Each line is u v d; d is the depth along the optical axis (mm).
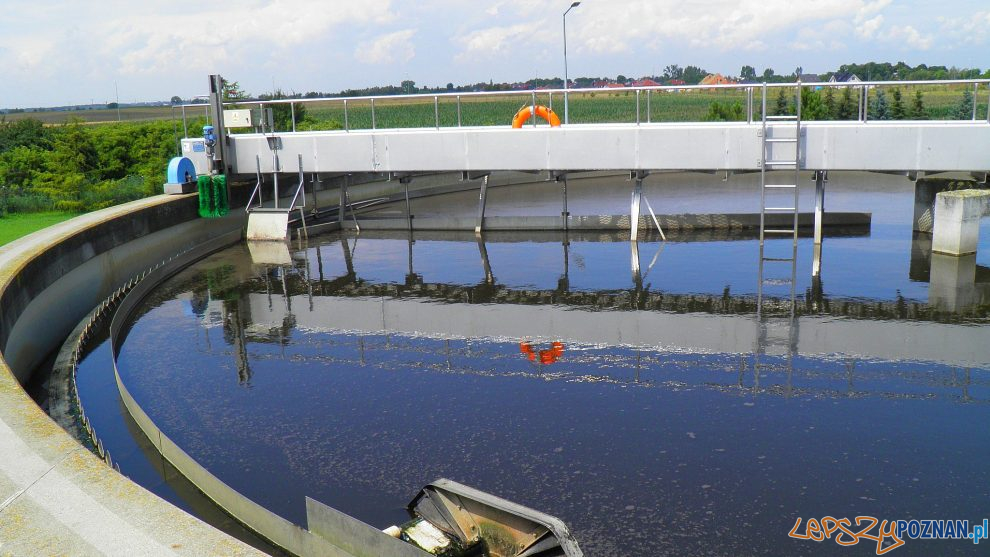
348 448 7297
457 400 8430
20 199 20219
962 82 14469
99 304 13453
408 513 6082
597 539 5668
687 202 22484
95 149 26828
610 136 15945
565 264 15031
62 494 4844
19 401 6371
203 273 15031
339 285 13891
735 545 5562
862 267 13945
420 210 22328
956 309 11312
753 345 10039
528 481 6562
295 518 6047
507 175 27734
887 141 14523
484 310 12109
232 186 18906
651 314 11594
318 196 21938
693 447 7137
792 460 6848
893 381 8656
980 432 7332
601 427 7625
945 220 14648
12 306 9586
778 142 14984
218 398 8664
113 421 8219
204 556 4109
